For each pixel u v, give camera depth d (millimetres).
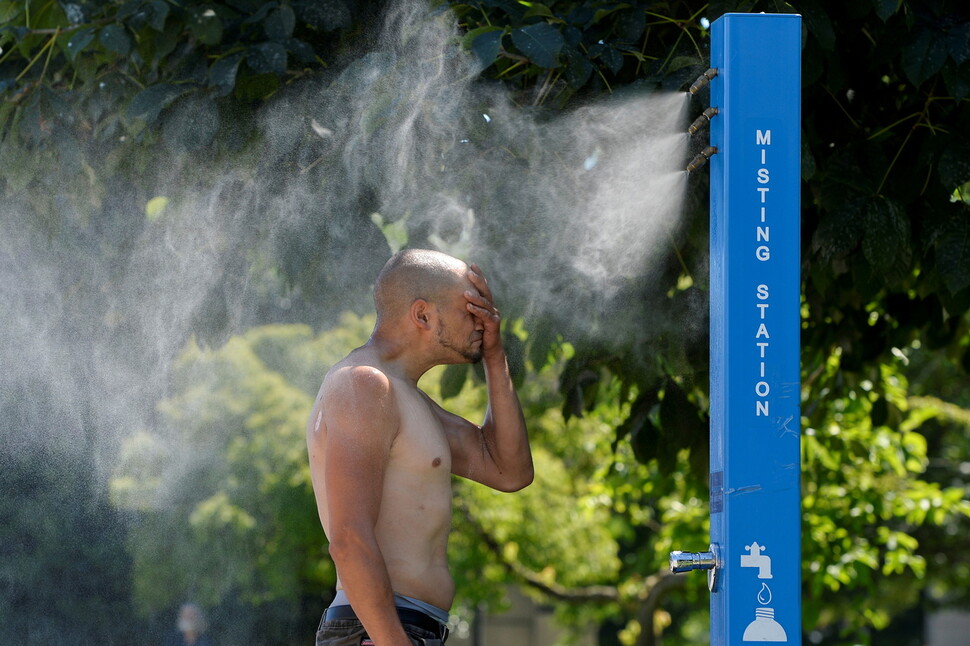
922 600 40562
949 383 27766
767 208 5676
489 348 6387
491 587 22781
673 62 7738
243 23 8250
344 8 8352
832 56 8250
